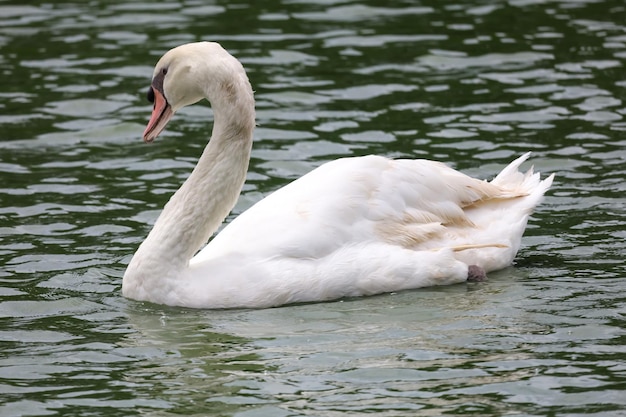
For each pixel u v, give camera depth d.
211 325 12.41
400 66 22.11
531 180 14.69
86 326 12.44
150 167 18.02
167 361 11.45
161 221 13.27
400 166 13.77
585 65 21.75
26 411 10.36
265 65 22.19
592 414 10.07
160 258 13.07
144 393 10.71
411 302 12.93
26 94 21.08
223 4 26.25
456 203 13.92
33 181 17.36
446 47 23.03
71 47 23.45
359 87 21.12
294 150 18.39
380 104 20.31
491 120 19.42
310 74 21.81
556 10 25.14
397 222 13.47
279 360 11.39
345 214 13.27
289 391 10.66
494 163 17.61
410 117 19.67
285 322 12.44
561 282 13.39
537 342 11.64
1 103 20.64
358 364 11.23
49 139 19.17
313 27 24.45
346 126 19.36
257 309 12.89
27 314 12.79
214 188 13.23
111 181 17.41
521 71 21.62
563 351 11.40
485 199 14.18
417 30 24.11
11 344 11.95
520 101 20.22
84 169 17.91
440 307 12.74
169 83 13.45
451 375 10.91
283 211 13.39
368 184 13.48
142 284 13.12
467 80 21.31
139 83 21.59
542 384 10.67
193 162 18.27
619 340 11.62
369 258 13.17
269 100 20.52
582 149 18.05
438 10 25.44
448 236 13.71
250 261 13.05
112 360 11.51
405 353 11.46
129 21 25.08
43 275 13.92
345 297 13.16
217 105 13.26
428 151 18.17
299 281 12.95
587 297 12.87
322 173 13.73
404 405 10.29
